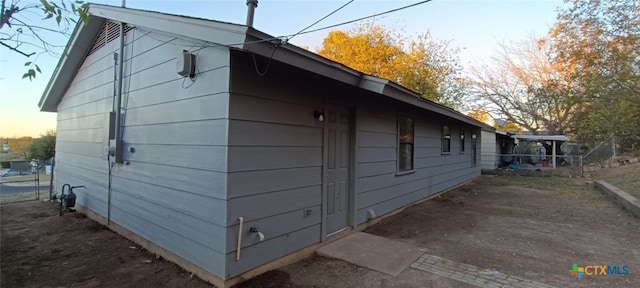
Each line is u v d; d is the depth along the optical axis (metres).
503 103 21.08
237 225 2.96
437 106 6.48
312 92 3.92
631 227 5.20
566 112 18.41
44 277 3.24
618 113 12.23
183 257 3.41
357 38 20.64
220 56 2.97
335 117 4.42
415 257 3.75
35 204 6.88
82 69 5.95
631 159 13.91
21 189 10.05
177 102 3.50
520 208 6.73
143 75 4.11
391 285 3.04
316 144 4.00
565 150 19.31
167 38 3.67
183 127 3.40
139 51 4.21
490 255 3.86
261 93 3.20
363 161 5.02
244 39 2.47
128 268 3.45
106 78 5.01
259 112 3.18
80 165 5.97
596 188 9.56
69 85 6.57
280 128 3.45
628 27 10.35
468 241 4.41
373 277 3.22
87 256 3.81
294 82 3.64
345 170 4.69
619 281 3.17
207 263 3.08
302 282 3.09
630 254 3.94
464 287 3.01
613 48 10.72
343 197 4.66
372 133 5.28
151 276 3.24
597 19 11.11
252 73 3.10
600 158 14.55
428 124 7.79
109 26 4.96
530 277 3.24
